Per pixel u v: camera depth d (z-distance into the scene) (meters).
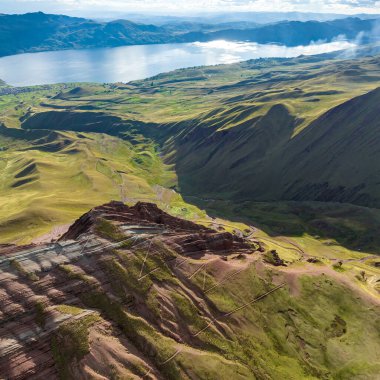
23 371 58.00
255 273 92.62
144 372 63.34
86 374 60.38
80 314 67.50
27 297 67.00
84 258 78.50
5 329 61.78
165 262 85.94
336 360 77.81
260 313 83.38
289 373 72.44
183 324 74.88
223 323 78.12
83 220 94.88
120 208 102.25
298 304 89.19
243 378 68.00
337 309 90.50
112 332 68.06
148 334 69.75
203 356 69.44
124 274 78.25
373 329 86.69
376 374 75.50
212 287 84.81
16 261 72.44
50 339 62.72
